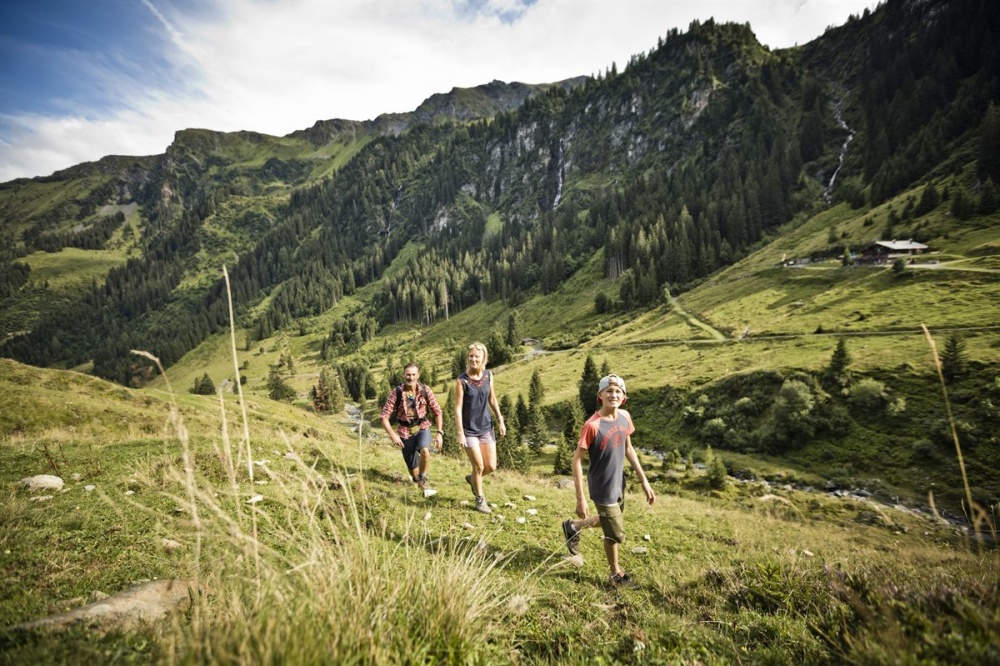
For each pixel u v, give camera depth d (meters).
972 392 53.06
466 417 7.61
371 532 5.23
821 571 5.00
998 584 3.20
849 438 55.88
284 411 62.19
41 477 7.25
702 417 70.19
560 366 119.06
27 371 39.50
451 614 2.85
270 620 2.11
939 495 44.69
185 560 4.20
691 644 3.41
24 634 2.61
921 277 91.56
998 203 111.00
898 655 2.54
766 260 146.25
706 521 10.34
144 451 9.95
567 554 6.20
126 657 2.46
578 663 3.09
